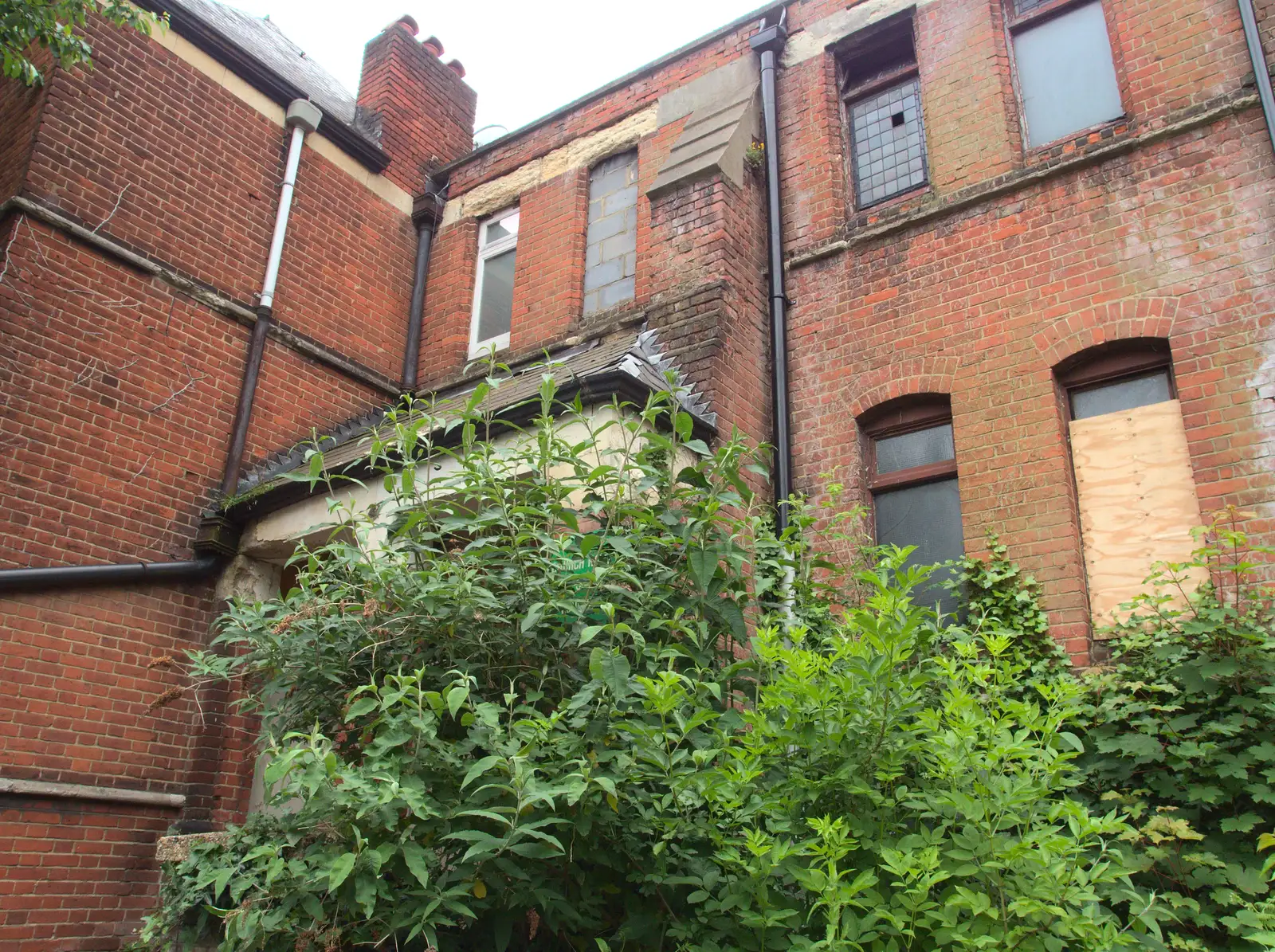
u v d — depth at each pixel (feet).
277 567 27.61
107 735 23.79
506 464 18.25
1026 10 26.66
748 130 29.32
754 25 31.55
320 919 10.89
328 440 31.09
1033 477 22.18
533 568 15.03
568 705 12.25
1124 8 24.12
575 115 35.32
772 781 12.55
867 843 11.43
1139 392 22.08
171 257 28.22
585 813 11.63
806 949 10.57
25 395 23.95
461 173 38.17
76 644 23.73
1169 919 14.35
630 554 14.25
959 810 10.93
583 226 33.78
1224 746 16.34
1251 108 21.63
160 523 26.23
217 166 30.27
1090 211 23.26
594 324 30.91
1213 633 17.35
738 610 14.88
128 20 24.30
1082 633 20.47
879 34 29.12
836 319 26.78
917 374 24.75
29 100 26.37
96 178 26.66
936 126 26.58
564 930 12.71
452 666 14.03
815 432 26.13
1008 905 10.57
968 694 13.60
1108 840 15.92
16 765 22.06
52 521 23.88
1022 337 23.34
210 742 25.35
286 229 31.91
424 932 10.64
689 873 12.56
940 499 24.21
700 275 26.94
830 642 14.66
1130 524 20.97
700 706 13.08
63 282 25.35
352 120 38.34
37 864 21.93
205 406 28.17
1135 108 23.27
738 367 26.23
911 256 25.91
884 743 12.09
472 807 11.48
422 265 37.11
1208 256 21.35
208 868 12.25
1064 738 11.65
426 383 35.22
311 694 14.53
